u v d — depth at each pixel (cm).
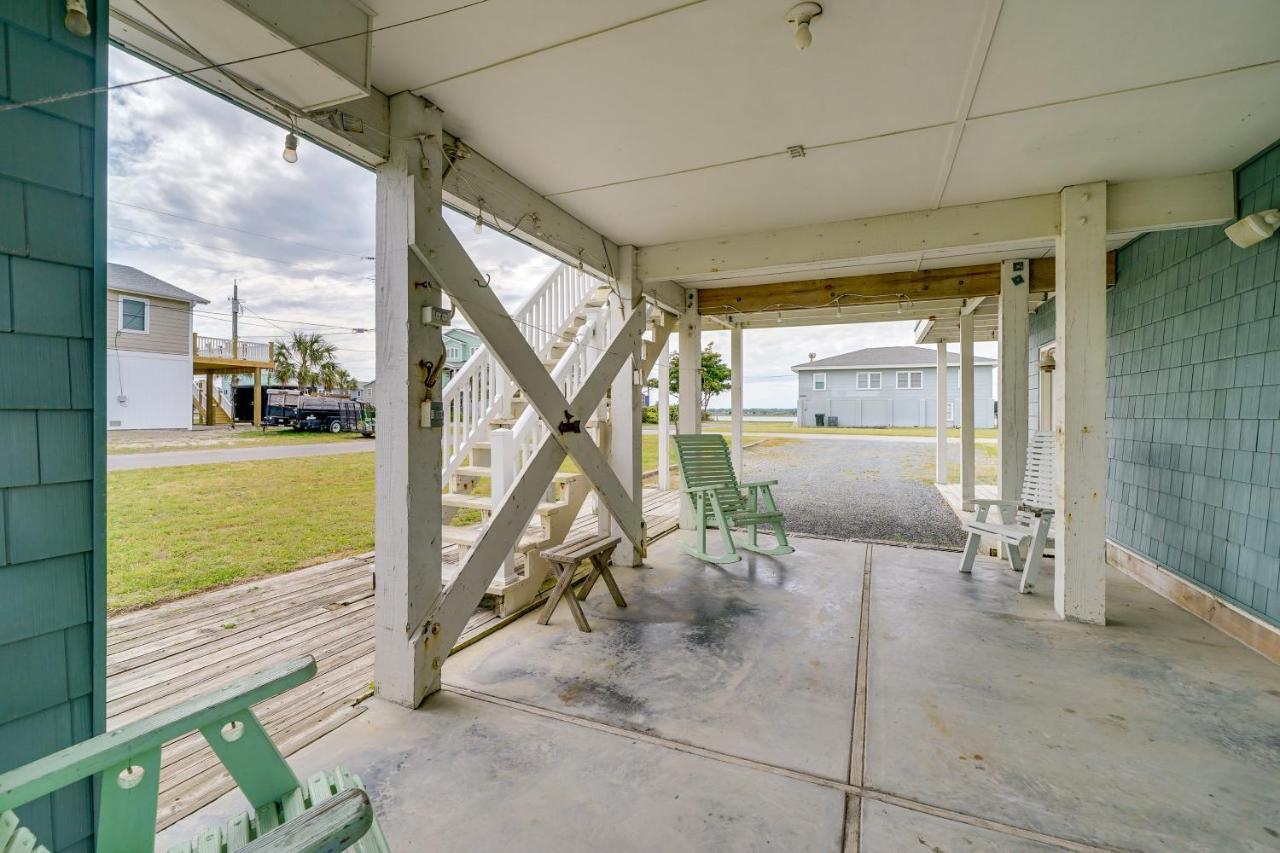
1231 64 196
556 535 376
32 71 109
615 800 167
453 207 267
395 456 219
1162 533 362
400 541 219
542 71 202
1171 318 353
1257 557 273
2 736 109
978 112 230
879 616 320
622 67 200
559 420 319
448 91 215
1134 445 401
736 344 745
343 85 168
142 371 1345
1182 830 155
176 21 139
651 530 561
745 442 1564
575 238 353
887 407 2303
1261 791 171
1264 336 269
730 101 222
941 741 197
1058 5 167
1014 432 454
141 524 564
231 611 325
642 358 454
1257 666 254
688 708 220
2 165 106
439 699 226
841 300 516
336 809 88
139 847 97
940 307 612
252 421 1884
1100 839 152
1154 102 221
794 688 236
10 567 110
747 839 151
